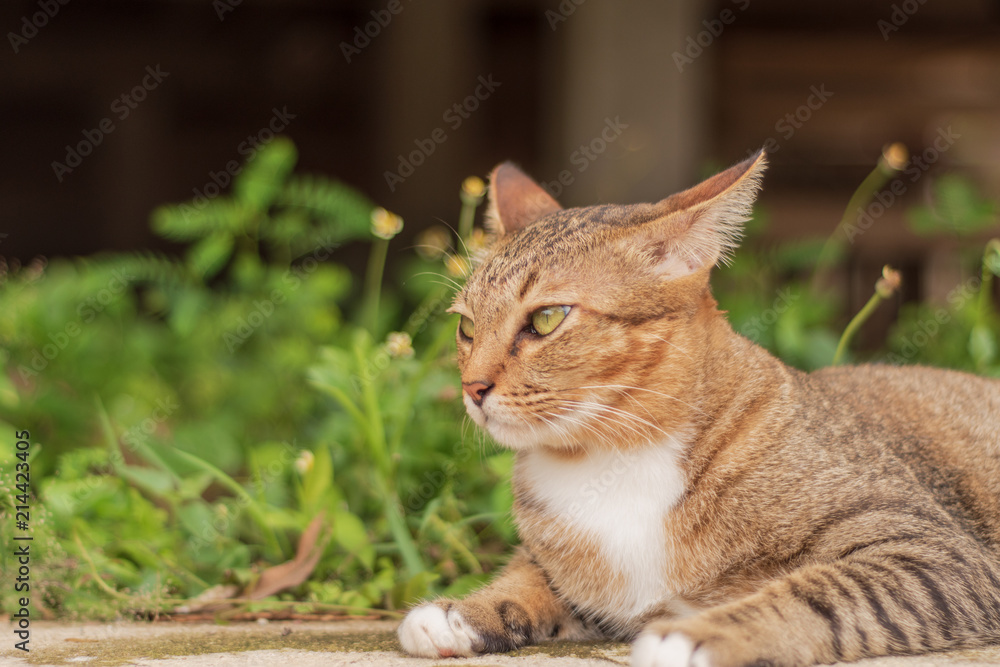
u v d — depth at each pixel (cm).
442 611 304
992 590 296
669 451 334
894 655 274
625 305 336
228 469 535
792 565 315
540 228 369
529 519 357
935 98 1410
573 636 347
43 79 1383
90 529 401
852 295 1085
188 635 329
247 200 679
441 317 597
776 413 336
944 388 403
